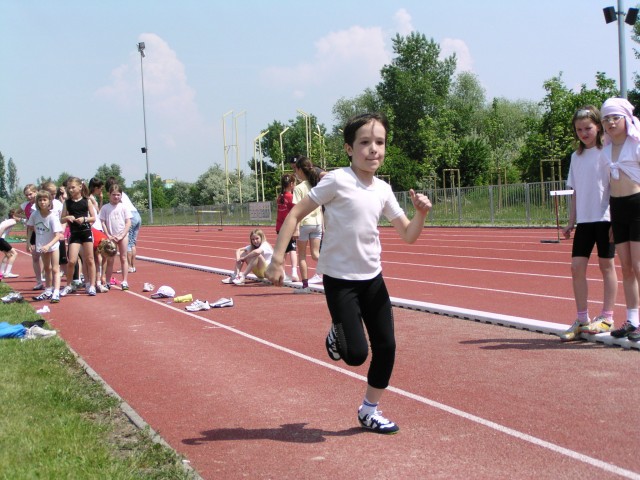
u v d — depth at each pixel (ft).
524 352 20.90
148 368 21.07
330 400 17.12
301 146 304.71
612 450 12.99
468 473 12.32
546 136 111.24
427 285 38.17
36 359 21.02
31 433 14.15
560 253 53.31
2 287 41.01
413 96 244.01
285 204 36.32
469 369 19.25
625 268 20.59
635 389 16.74
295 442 14.30
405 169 199.62
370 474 12.48
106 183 41.04
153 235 127.24
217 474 12.79
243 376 19.69
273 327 26.73
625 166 19.99
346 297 13.82
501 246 62.64
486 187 99.81
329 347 14.08
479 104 251.60
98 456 12.89
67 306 34.60
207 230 136.67
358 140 13.89
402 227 14.42
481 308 29.27
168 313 31.37
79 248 39.27
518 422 14.82
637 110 112.27
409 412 15.88
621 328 20.86
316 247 35.99
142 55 181.47
